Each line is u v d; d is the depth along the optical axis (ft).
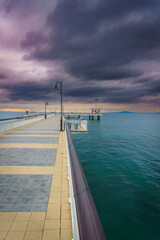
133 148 96.78
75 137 143.13
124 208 32.04
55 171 18.26
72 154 9.45
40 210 10.83
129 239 23.93
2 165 20.21
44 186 14.48
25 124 81.15
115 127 265.75
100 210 31.35
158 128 258.98
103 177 49.37
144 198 36.14
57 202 11.84
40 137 42.29
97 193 38.60
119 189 40.75
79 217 4.02
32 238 8.28
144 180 46.83
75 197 5.04
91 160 69.82
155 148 97.30
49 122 102.32
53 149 29.12
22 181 15.55
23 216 10.16
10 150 28.22
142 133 182.91
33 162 21.49
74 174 6.66
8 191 13.51
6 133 49.67
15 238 8.29
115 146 102.83
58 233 8.64
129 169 57.31
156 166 61.11
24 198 12.38
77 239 5.53
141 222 27.63
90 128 240.12
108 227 26.45
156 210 31.32
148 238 24.08
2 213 10.46
